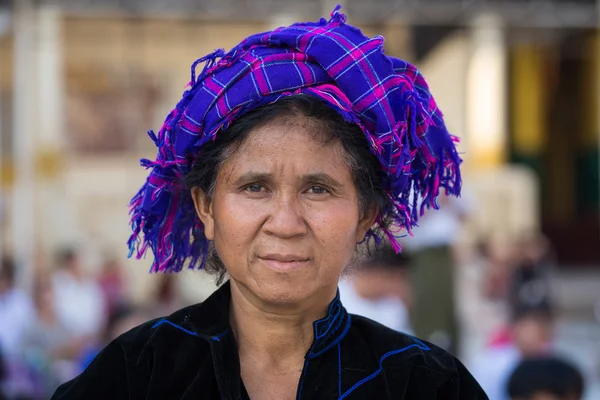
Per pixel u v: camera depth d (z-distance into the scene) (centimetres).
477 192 1265
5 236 1137
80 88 1190
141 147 1205
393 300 487
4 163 1186
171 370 143
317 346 143
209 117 139
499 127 1272
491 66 1241
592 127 1644
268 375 145
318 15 875
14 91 1185
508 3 907
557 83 1656
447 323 616
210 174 143
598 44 1509
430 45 1138
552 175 1739
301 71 137
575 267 1672
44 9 914
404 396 144
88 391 144
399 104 145
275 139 135
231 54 141
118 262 1001
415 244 613
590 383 666
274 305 139
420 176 160
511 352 464
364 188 142
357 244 152
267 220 135
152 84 1208
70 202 1146
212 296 151
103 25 1188
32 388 455
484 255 1087
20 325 588
